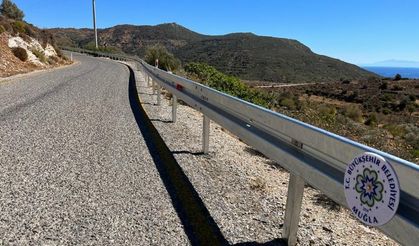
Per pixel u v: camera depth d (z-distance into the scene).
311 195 4.38
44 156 5.08
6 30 27.09
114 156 5.24
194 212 3.58
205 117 5.57
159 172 4.66
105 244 2.92
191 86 6.41
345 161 2.34
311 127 2.77
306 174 2.79
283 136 3.27
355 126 10.69
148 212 3.53
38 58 28.52
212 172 4.81
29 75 19.12
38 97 10.59
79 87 13.78
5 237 2.95
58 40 90.19
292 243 3.05
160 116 8.69
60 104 9.54
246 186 4.37
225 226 3.34
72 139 6.06
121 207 3.60
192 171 4.79
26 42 29.14
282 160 3.20
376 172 1.95
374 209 1.96
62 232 3.06
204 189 4.19
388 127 14.34
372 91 72.31
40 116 7.85
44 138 6.05
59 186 4.04
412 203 1.87
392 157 1.95
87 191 3.94
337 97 66.38
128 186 4.14
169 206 3.69
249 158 5.71
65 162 4.87
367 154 2.02
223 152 5.86
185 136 6.77
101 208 3.55
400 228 1.88
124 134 6.59
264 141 3.58
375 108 49.59
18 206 3.50
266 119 3.54
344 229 3.48
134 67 34.12
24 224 3.16
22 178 4.22
